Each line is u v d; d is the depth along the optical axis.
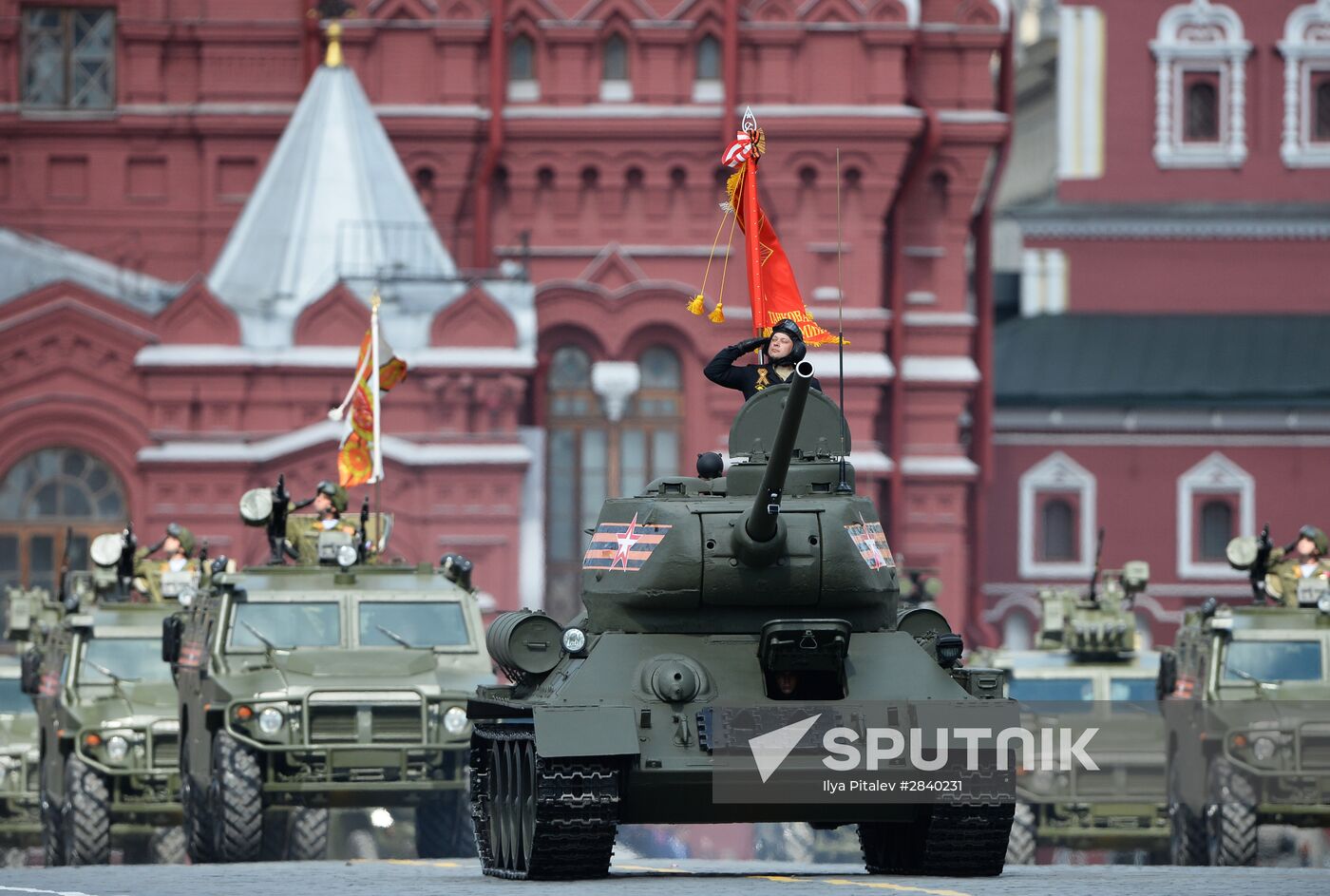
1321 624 85.06
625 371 186.00
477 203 187.62
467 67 188.25
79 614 90.62
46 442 171.75
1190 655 87.06
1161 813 94.69
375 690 74.62
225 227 189.88
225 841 72.44
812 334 60.47
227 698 73.75
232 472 170.75
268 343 172.62
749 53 188.50
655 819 51.03
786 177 186.75
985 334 199.25
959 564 193.25
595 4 189.00
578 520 187.00
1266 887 46.94
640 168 188.88
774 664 51.38
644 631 53.72
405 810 113.00
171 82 190.38
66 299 171.12
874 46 188.38
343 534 81.12
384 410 171.62
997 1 193.62
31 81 190.12
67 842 84.00
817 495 55.31
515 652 53.62
